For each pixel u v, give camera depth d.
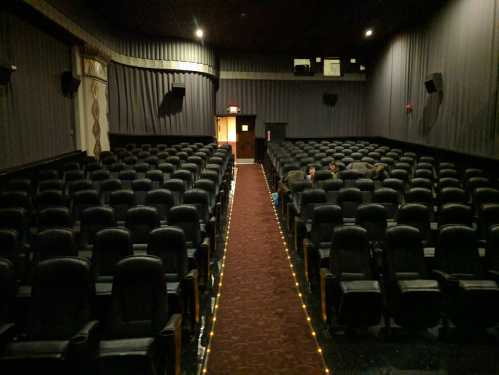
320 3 12.91
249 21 15.04
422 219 6.62
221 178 11.03
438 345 4.84
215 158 12.32
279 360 4.58
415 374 4.30
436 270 5.36
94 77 13.42
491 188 8.34
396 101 17.11
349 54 20.66
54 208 6.64
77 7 12.03
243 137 20.64
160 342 3.90
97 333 3.85
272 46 19.20
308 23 15.38
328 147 16.12
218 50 19.78
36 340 4.00
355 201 7.60
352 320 4.84
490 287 4.78
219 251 7.93
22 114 9.72
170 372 3.92
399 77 16.77
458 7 12.23
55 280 4.08
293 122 20.66
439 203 8.15
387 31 16.84
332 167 10.58
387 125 18.12
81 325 4.05
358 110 21.03
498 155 10.37
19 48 9.58
